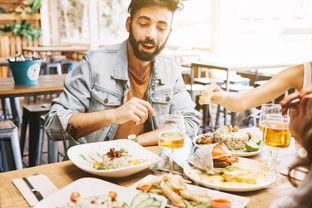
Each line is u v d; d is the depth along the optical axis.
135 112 1.43
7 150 2.53
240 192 1.11
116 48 1.86
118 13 8.39
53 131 1.63
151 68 1.89
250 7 6.37
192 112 1.88
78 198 0.95
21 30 8.10
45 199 1.00
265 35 6.16
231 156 1.29
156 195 1.01
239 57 6.48
